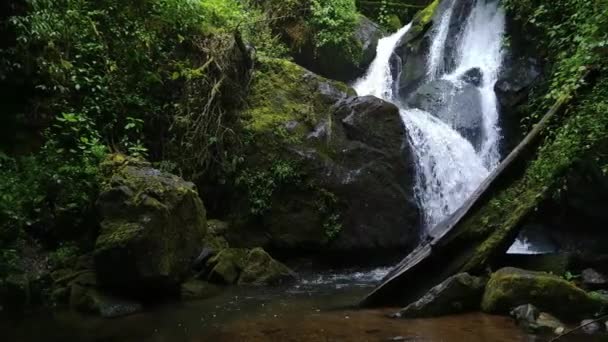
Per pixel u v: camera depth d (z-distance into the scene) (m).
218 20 12.11
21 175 8.88
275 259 10.31
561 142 7.86
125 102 10.42
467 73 12.87
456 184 11.44
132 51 10.59
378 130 10.86
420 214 10.86
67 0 9.66
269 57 12.04
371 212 10.42
